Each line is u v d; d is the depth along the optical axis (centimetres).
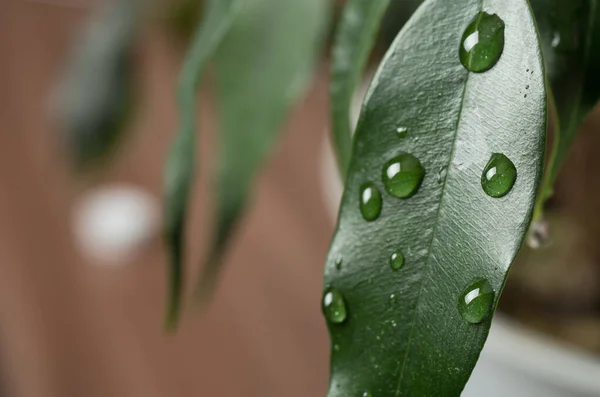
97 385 59
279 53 39
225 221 41
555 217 38
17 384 60
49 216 77
